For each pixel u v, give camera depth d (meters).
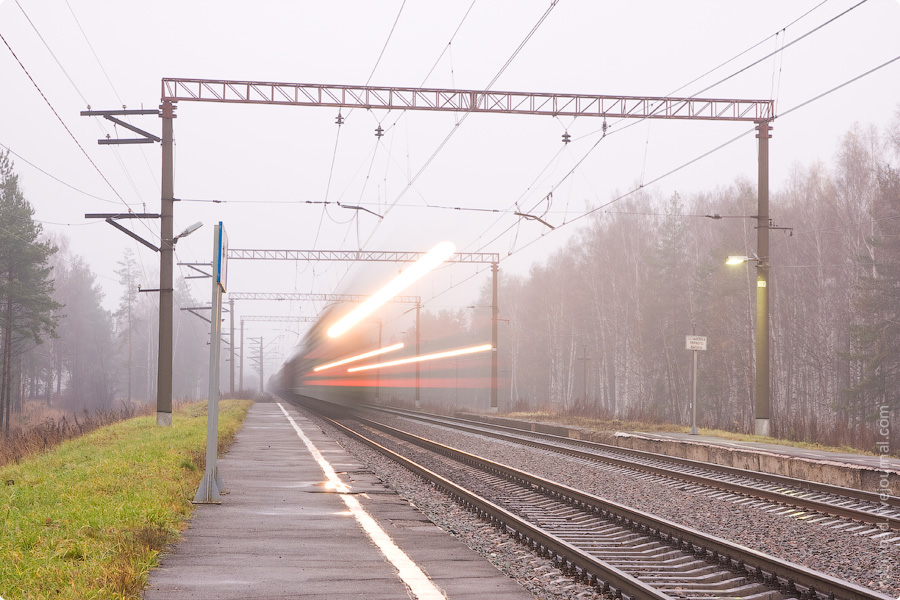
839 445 29.92
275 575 9.42
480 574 9.73
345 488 17.92
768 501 17.64
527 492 19.17
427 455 29.02
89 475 18.70
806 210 67.62
